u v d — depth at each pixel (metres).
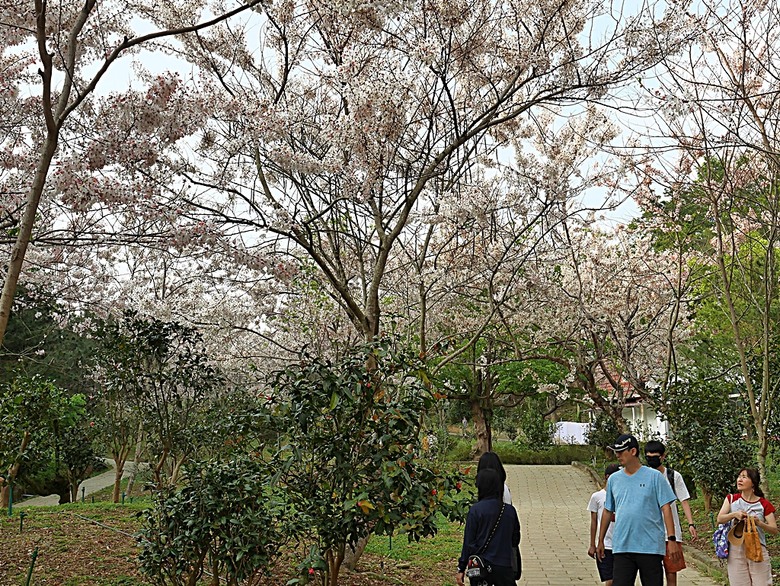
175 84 6.27
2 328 4.79
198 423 11.11
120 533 9.55
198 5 8.41
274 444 7.34
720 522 6.90
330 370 6.32
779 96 8.98
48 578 7.39
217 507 5.99
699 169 10.23
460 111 9.95
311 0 8.49
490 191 10.94
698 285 15.90
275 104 8.25
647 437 19.44
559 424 35.69
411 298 14.36
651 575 6.21
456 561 10.01
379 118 8.24
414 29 8.83
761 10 8.42
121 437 14.27
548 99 8.73
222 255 7.29
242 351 14.19
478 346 22.02
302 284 12.69
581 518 15.79
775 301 13.27
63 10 6.73
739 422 13.34
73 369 20.44
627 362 14.29
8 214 6.25
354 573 8.77
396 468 6.04
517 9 9.08
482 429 25.22
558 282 15.07
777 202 9.44
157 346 10.37
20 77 7.23
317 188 8.80
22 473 14.39
